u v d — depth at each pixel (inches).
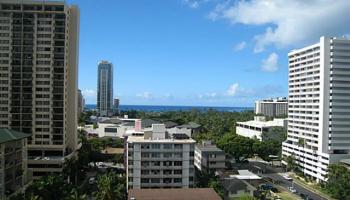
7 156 5895.7
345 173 7062.0
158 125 6796.3
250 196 5807.1
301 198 6830.7
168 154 6382.9
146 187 6353.3
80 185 7096.5
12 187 6013.8
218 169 7849.4
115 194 4815.5
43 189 5014.8
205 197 4977.9
